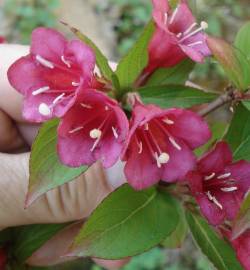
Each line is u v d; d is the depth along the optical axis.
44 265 0.17
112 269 0.18
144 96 0.11
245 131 0.12
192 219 0.12
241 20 0.40
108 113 0.10
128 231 0.11
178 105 0.11
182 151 0.10
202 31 0.12
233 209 0.11
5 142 0.15
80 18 0.41
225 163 0.11
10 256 0.15
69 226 0.15
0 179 0.13
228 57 0.11
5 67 0.15
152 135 0.11
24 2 0.41
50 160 0.11
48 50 0.11
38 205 0.14
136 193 0.11
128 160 0.10
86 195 0.13
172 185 0.12
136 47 0.11
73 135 0.10
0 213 0.14
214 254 0.11
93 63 0.10
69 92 0.11
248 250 0.11
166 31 0.11
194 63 0.12
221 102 0.12
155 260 0.30
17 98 0.15
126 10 0.42
